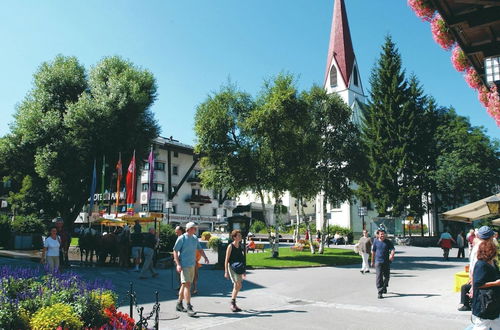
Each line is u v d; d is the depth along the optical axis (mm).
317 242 39219
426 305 10742
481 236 5895
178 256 9438
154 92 34562
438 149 45938
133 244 17000
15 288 6035
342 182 28547
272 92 24172
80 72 33219
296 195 26141
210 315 9391
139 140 31969
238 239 10141
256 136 23406
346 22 61031
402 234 45344
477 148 42969
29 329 5105
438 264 22766
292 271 18891
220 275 16766
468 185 41594
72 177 30109
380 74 46969
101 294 6316
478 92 10242
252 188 24391
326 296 12336
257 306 10617
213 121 22859
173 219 55469
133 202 25453
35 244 28859
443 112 49375
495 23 7664
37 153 28891
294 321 8797
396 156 44438
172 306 10281
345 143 28844
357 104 58031
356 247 18984
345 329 8086
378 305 10820
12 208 33312
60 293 5988
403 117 45500
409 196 43375
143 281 14117
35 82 32469
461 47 8609
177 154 57594
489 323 5594
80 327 5250
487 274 5676
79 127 29438
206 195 61781
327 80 60938
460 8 7762
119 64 34031
